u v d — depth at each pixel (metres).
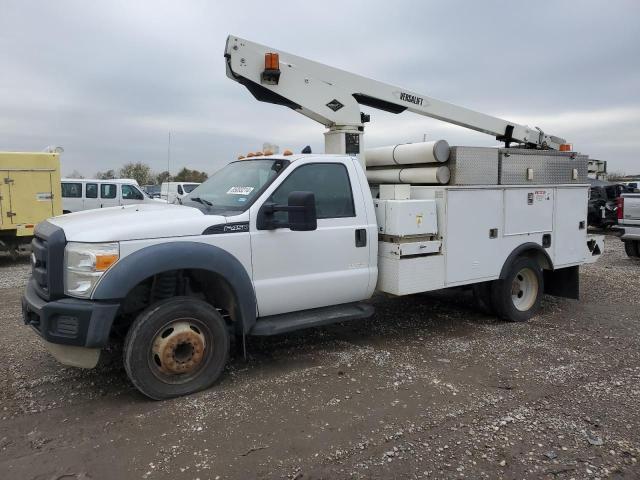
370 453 3.34
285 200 4.84
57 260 3.96
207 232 4.34
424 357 5.20
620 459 3.28
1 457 3.30
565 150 7.70
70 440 3.51
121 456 3.30
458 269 5.90
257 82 5.67
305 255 4.90
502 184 6.27
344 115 6.17
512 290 6.65
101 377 4.64
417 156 5.94
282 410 3.95
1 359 5.12
